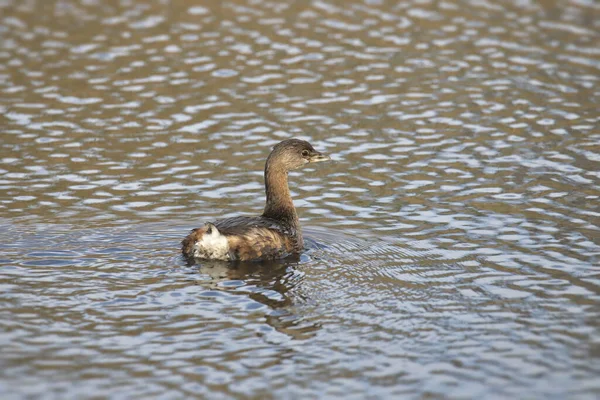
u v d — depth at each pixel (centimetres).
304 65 2298
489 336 1108
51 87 2159
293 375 1016
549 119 2000
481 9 2669
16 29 2492
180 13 2628
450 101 2108
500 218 1544
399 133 1953
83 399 958
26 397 957
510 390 984
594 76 2222
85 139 1917
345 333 1116
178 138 1933
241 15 2616
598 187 1664
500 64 2303
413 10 2659
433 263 1355
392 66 2302
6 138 1908
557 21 2578
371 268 1335
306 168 1809
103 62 2298
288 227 1430
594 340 1095
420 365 1038
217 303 1195
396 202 1634
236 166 1808
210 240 1335
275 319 1152
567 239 1443
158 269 1308
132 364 1033
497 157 1823
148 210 1591
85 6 2678
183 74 2244
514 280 1286
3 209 1573
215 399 965
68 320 1135
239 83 2200
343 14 2630
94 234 1454
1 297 1195
